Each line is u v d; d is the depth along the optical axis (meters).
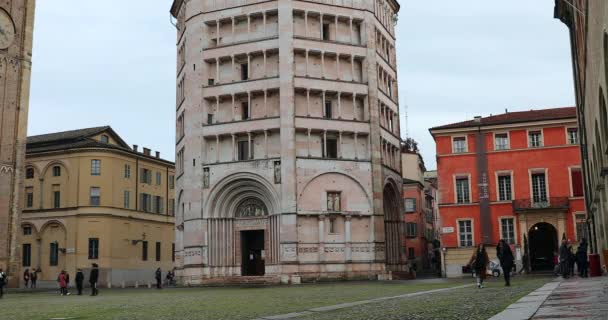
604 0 25.28
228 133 73.56
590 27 33.62
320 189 71.50
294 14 74.81
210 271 71.81
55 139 101.12
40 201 97.81
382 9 83.69
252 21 75.75
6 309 30.78
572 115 73.31
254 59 74.81
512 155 75.00
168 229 109.50
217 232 72.81
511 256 33.84
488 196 74.81
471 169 76.00
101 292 62.03
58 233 96.06
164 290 62.19
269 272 70.56
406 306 19.83
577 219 71.69
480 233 74.38
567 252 41.69
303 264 69.12
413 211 111.81
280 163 70.62
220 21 76.38
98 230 94.56
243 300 31.38
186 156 75.31
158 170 108.81
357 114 76.06
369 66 76.50
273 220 70.94
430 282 55.69
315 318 16.59
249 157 72.88
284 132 70.88
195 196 73.56
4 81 67.94
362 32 77.50
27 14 70.88
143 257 102.56
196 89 75.62
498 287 32.94
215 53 75.81
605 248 42.94
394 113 84.25
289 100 71.44
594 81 35.19
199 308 25.33
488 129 76.12
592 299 16.64
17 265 67.06
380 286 47.91
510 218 73.88
